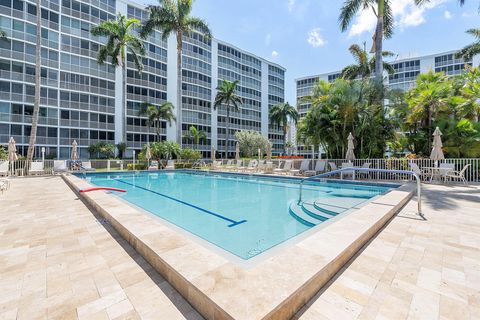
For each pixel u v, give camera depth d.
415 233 3.44
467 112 11.92
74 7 25.58
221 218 5.34
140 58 30.38
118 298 1.98
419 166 10.60
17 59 22.12
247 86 45.19
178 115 21.27
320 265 2.10
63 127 24.80
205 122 38.22
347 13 14.38
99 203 4.82
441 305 1.84
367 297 1.94
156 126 31.45
